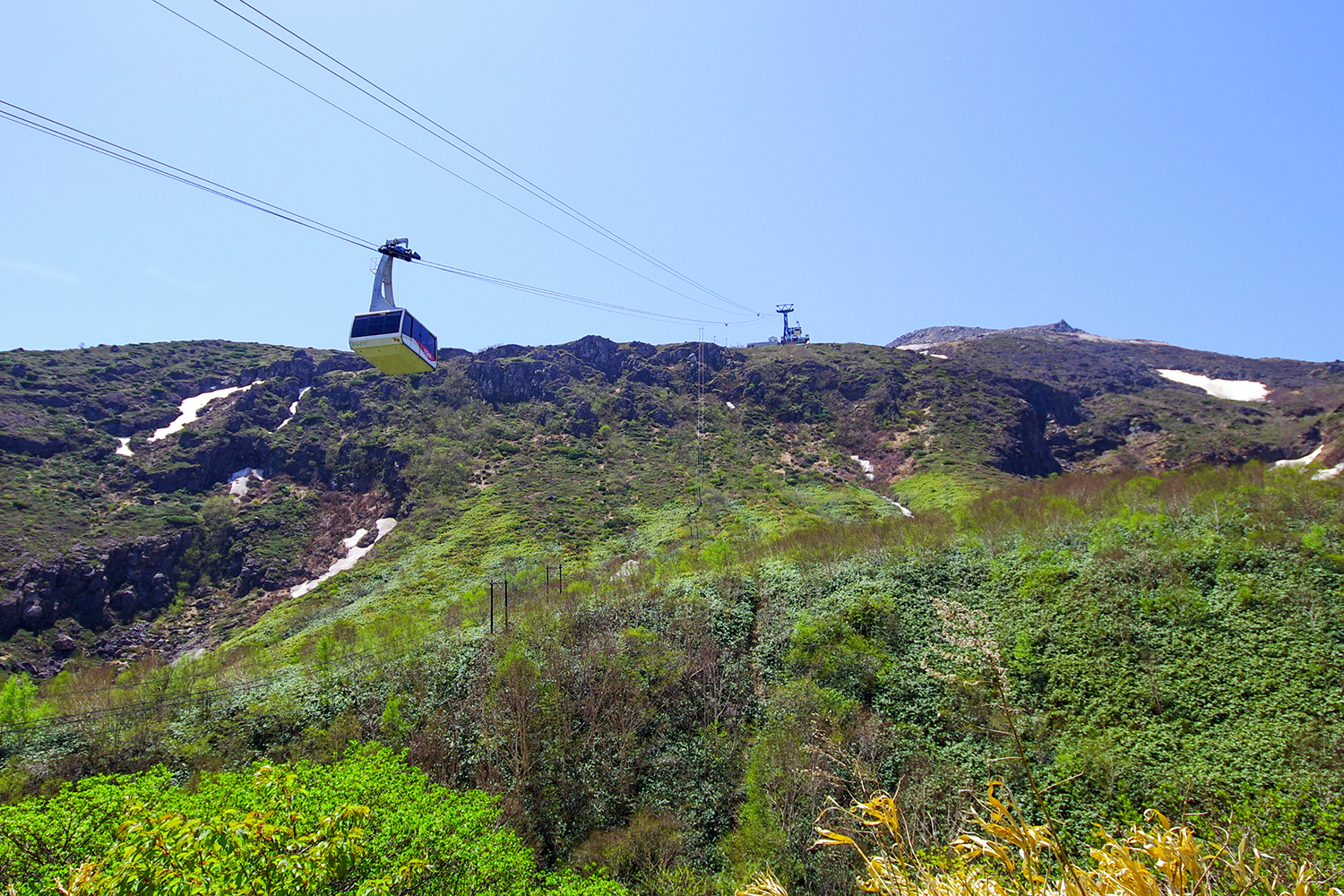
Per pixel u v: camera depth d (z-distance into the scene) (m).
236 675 30.27
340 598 50.06
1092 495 31.80
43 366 81.31
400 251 24.52
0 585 49.25
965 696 19.22
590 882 16.31
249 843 7.32
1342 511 23.03
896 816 5.94
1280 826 13.11
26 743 24.80
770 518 53.72
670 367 96.12
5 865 12.65
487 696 24.50
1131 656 19.69
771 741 19.91
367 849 10.73
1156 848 4.88
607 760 22.25
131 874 6.77
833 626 24.47
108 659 48.12
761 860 16.61
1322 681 17.08
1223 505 25.27
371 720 25.14
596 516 61.09
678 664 25.25
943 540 29.06
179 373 88.25
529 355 93.69
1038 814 15.91
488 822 16.22
